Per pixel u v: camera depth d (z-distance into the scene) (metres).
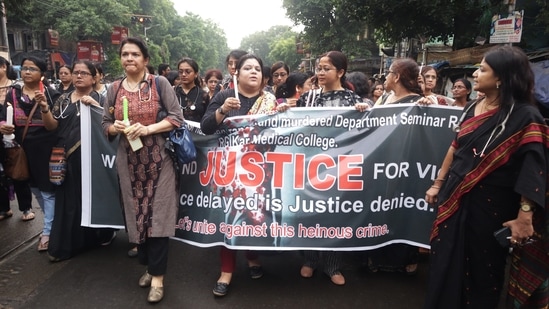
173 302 2.94
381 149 3.04
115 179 3.51
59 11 28.59
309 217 3.00
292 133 3.01
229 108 2.81
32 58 3.76
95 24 28.80
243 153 3.01
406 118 3.06
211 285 3.20
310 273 3.34
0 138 4.01
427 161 3.08
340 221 3.02
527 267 2.22
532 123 1.99
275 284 3.23
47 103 3.74
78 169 3.56
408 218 3.15
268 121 3.00
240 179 3.00
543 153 1.98
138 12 39.88
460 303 2.31
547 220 2.07
